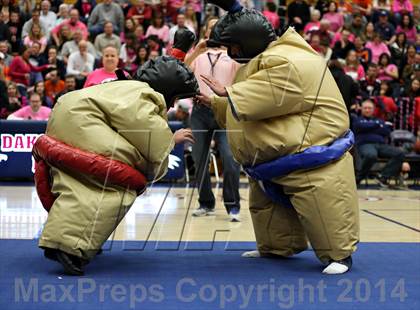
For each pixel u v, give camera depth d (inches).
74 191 232.7
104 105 235.5
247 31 254.2
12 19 764.0
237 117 241.6
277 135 243.9
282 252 272.1
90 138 233.1
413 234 339.6
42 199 244.2
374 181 633.6
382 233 342.3
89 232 230.8
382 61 728.3
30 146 526.0
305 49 254.1
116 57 357.7
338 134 246.8
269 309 191.3
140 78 253.6
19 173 527.5
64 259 230.2
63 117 236.1
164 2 789.2
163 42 733.9
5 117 589.0
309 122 244.8
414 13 879.7
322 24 700.0
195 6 776.9
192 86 257.4
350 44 737.0
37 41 727.1
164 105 244.7
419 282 228.8
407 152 612.7
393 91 692.1
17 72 672.4
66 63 685.9
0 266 246.4
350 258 249.6
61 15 771.4
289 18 794.8
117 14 770.8
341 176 243.8
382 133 581.3
